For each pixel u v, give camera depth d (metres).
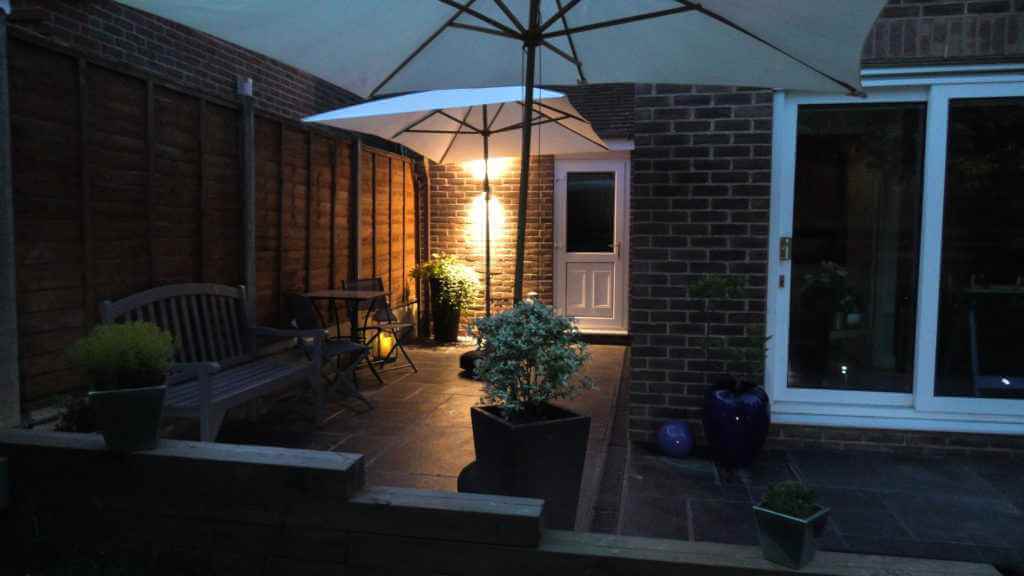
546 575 2.08
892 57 4.13
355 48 3.23
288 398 5.63
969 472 4.03
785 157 4.39
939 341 4.32
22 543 2.49
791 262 4.43
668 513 3.45
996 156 4.23
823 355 4.45
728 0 2.60
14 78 3.14
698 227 4.39
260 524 2.29
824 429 4.41
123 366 2.38
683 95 4.36
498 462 2.63
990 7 4.04
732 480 3.90
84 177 3.53
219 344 4.61
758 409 3.95
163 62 5.42
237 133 4.98
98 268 3.67
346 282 6.45
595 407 5.57
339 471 2.20
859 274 4.42
